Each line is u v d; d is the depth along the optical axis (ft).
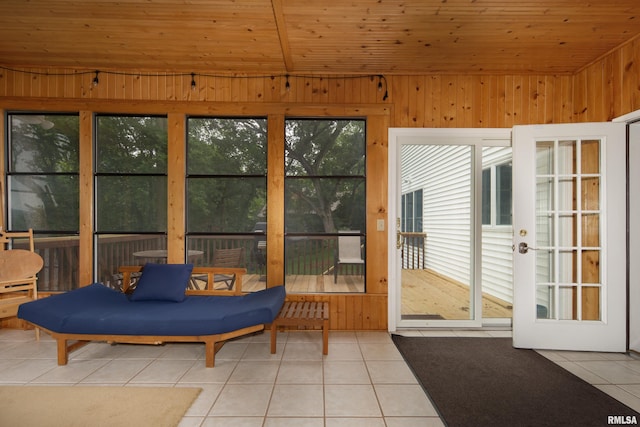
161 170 11.31
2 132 11.18
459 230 14.40
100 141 11.33
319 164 11.34
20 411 6.32
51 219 11.32
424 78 11.21
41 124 11.35
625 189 9.30
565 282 9.67
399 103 11.18
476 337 10.45
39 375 7.84
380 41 9.37
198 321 8.20
